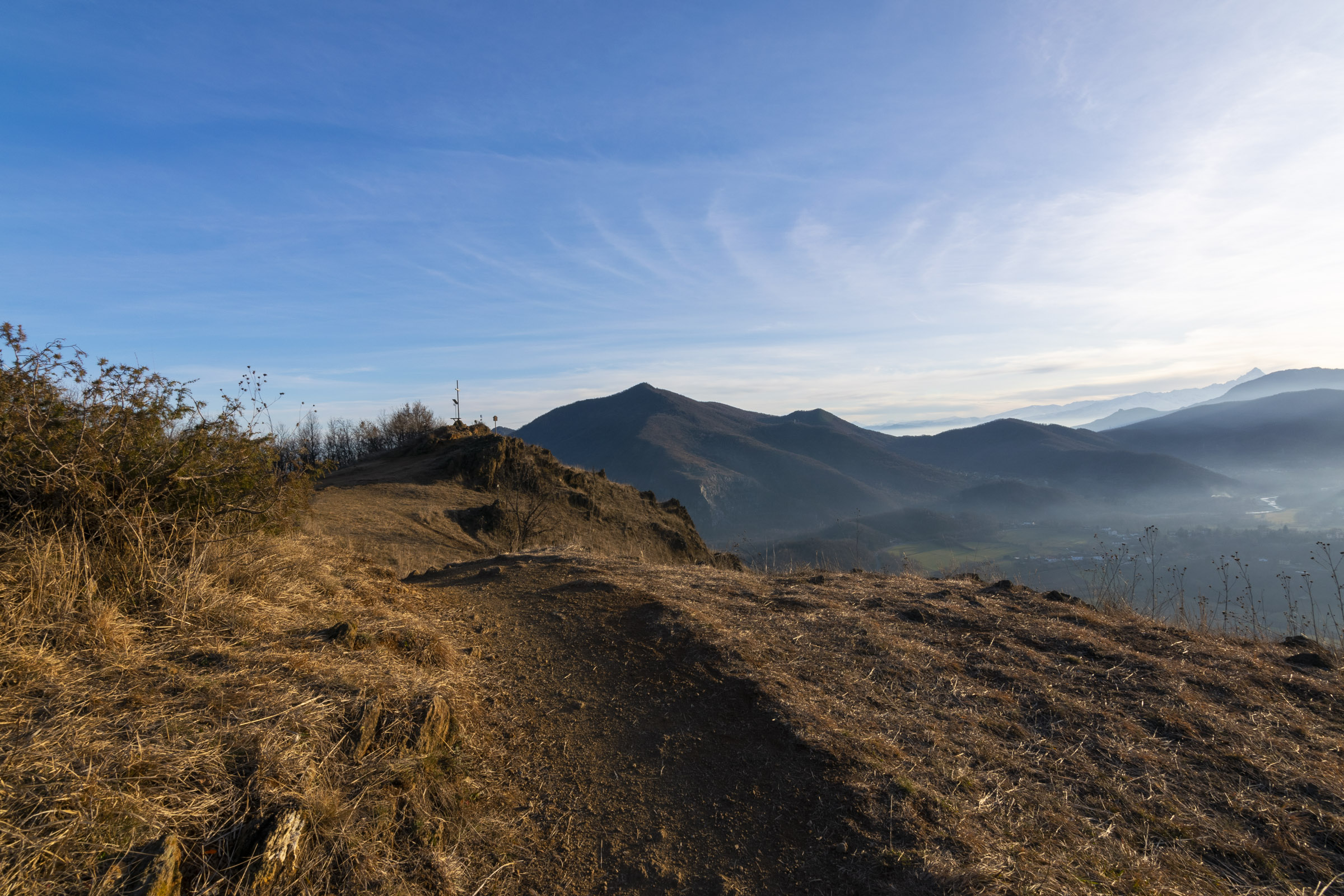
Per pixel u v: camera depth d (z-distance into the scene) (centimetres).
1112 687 482
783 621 596
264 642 361
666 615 573
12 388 340
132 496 381
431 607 609
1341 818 329
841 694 443
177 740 248
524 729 399
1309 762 386
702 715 411
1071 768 368
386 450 3716
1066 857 285
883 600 691
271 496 498
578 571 805
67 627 304
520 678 470
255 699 292
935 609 659
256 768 247
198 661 321
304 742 275
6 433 332
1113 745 393
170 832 212
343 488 2094
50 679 270
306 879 227
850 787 323
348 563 657
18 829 190
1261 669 527
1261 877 289
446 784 312
